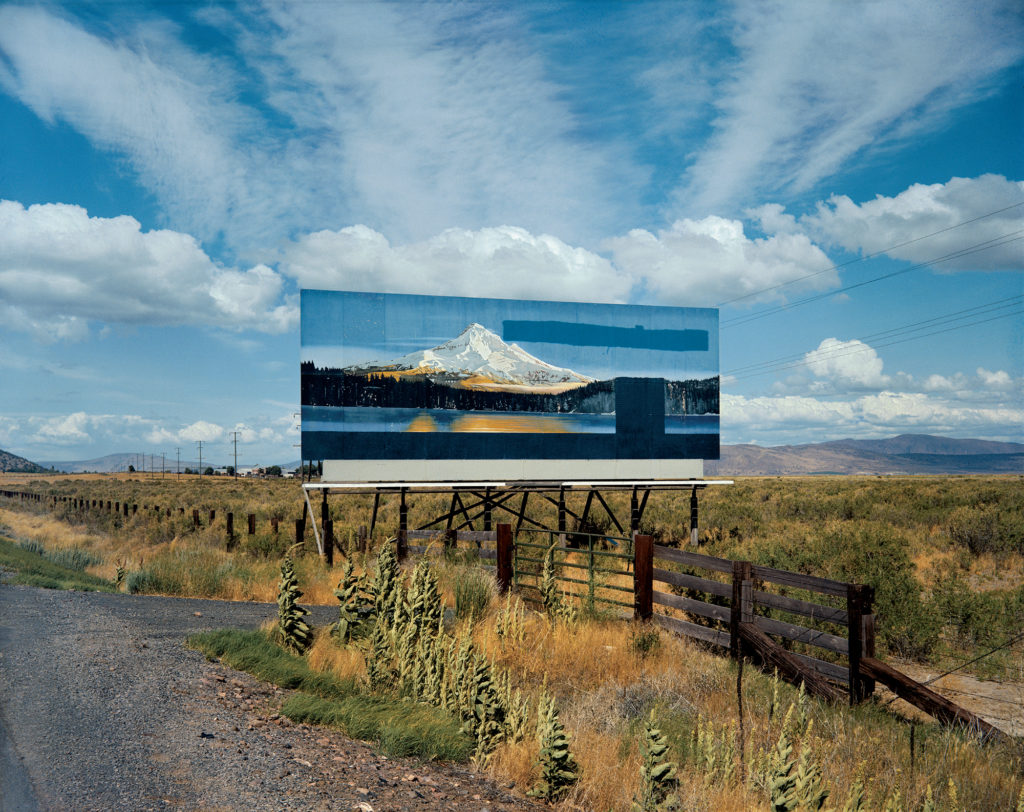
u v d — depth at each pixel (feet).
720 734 21.72
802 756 16.58
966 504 99.40
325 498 66.69
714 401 80.94
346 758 18.38
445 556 52.95
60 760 15.03
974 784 18.97
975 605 36.58
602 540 68.59
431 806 16.07
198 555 59.77
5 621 28.73
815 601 37.63
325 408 67.15
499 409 72.74
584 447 75.66
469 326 72.79
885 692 29.96
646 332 79.10
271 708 21.70
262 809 13.97
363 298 69.21
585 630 33.86
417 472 69.51
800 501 114.93
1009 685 30.94
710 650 33.86
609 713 24.50
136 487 272.31
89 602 36.42
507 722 21.24
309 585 48.62
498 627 31.37
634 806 16.37
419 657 24.67
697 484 78.84
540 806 17.66
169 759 15.94
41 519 129.90
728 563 32.37
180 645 27.58
